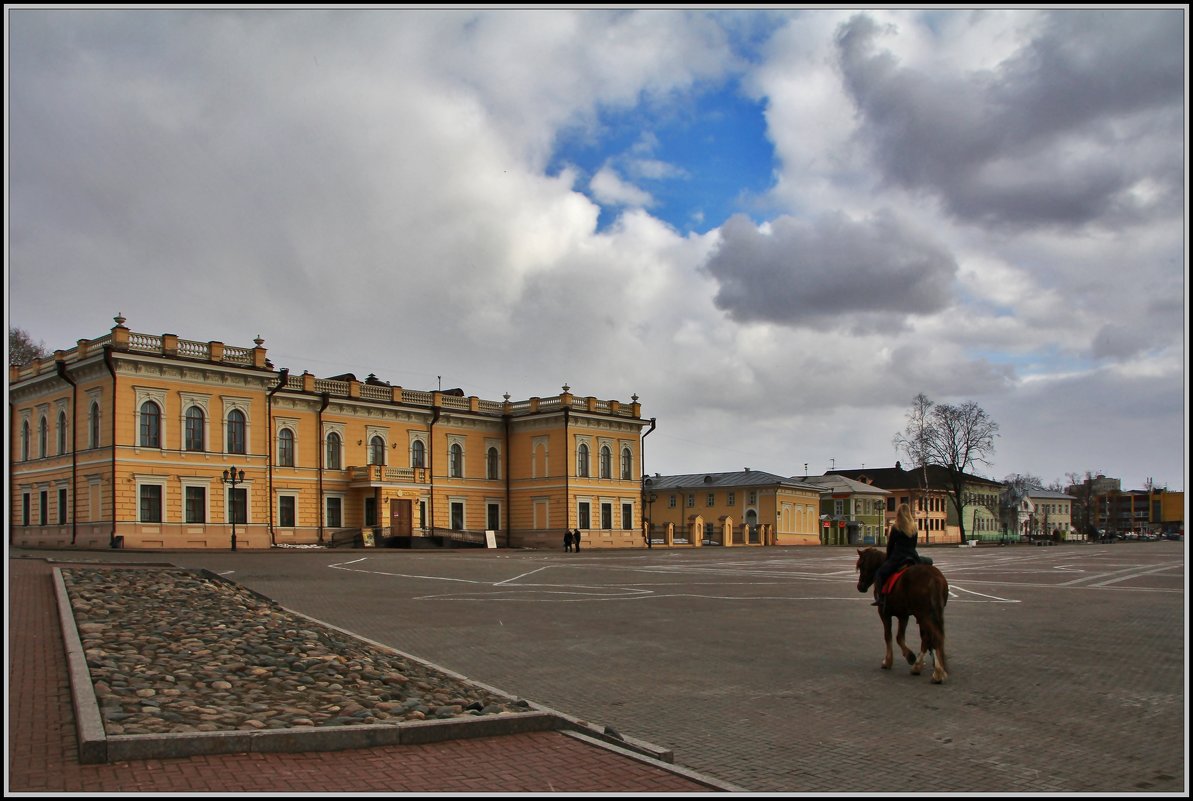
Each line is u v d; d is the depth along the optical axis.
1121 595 25.28
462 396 71.69
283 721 8.52
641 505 76.38
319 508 59.75
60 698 9.43
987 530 140.12
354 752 8.02
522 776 7.48
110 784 6.73
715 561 46.81
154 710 8.62
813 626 18.06
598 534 71.69
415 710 9.39
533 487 71.62
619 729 9.61
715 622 18.69
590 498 71.50
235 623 15.17
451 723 8.67
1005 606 21.94
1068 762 8.29
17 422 55.66
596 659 13.97
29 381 53.75
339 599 22.45
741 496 95.12
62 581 20.03
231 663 11.44
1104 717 9.99
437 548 62.12
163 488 49.56
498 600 23.00
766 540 89.38
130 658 11.36
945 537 125.62
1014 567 42.75
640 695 11.33
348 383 62.59
